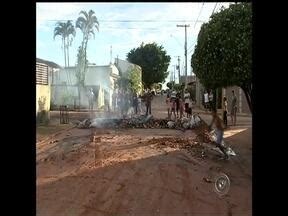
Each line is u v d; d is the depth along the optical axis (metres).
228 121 26.80
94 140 17.48
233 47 14.07
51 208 8.48
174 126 23.02
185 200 9.38
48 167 12.12
